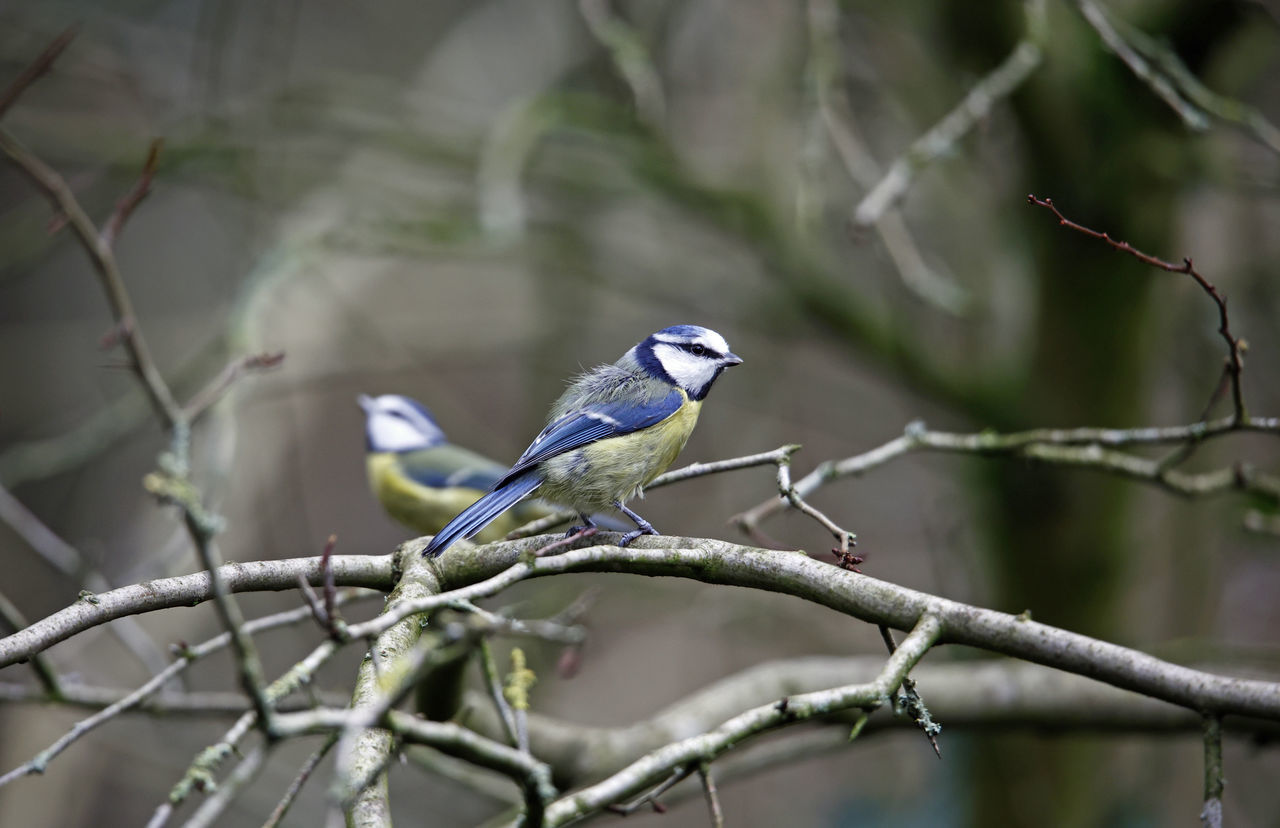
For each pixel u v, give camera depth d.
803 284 11.15
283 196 12.62
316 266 11.94
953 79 10.70
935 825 11.13
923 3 10.51
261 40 13.42
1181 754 11.17
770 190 11.86
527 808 3.67
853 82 12.09
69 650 8.06
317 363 13.09
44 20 12.80
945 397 10.87
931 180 12.27
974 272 12.62
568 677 6.77
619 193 12.27
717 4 13.04
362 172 13.05
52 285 15.23
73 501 13.70
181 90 13.62
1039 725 8.03
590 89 13.13
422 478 9.30
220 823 11.12
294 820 10.91
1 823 9.91
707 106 14.06
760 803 13.86
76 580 7.93
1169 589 11.54
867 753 13.22
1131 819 10.41
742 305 12.12
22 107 12.94
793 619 11.05
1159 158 9.83
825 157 10.84
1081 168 10.20
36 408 14.53
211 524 3.39
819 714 4.19
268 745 3.41
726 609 10.96
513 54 15.04
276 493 13.68
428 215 12.27
